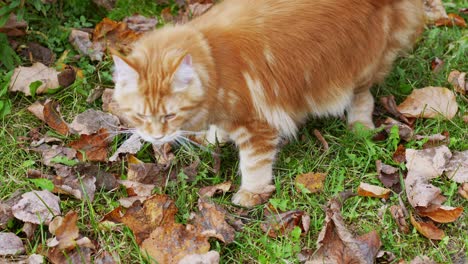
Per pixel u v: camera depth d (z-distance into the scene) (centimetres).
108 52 146
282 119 124
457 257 116
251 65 119
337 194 123
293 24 121
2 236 117
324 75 125
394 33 130
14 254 116
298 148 132
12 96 138
